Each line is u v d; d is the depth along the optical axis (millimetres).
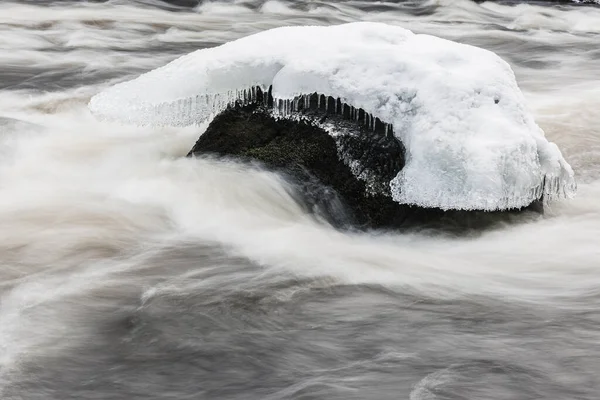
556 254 12422
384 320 10359
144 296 10742
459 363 9273
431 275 11688
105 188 14680
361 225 12641
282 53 13750
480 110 12352
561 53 33250
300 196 13102
